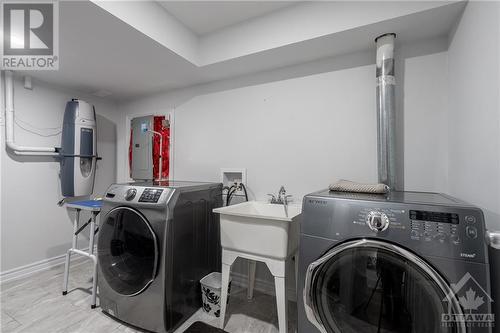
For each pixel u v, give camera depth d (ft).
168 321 4.66
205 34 6.51
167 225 4.63
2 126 6.89
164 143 8.71
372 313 3.23
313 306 3.47
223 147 7.57
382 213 3.08
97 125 9.50
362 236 3.16
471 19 3.71
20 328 4.83
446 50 4.90
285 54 5.84
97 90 8.70
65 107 8.38
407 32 4.82
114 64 6.51
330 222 3.39
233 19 5.87
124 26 4.71
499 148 2.89
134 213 4.88
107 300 5.19
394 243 2.97
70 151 7.80
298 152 6.38
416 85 5.13
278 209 6.07
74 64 6.51
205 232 5.96
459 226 2.72
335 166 5.92
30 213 7.48
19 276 7.09
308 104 6.27
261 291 6.54
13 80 7.09
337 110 5.91
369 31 4.80
